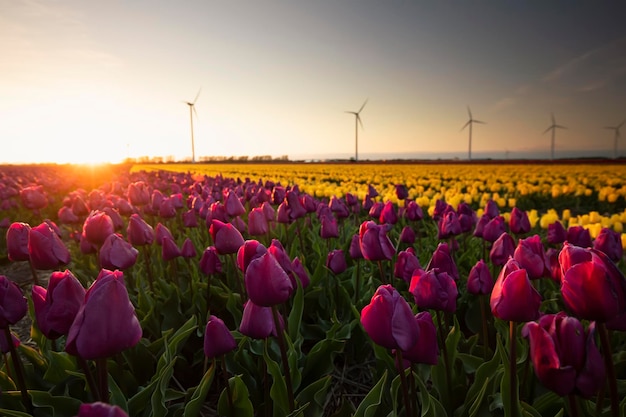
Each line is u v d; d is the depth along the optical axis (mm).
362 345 753
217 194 1857
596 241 642
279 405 491
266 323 445
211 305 829
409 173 6754
